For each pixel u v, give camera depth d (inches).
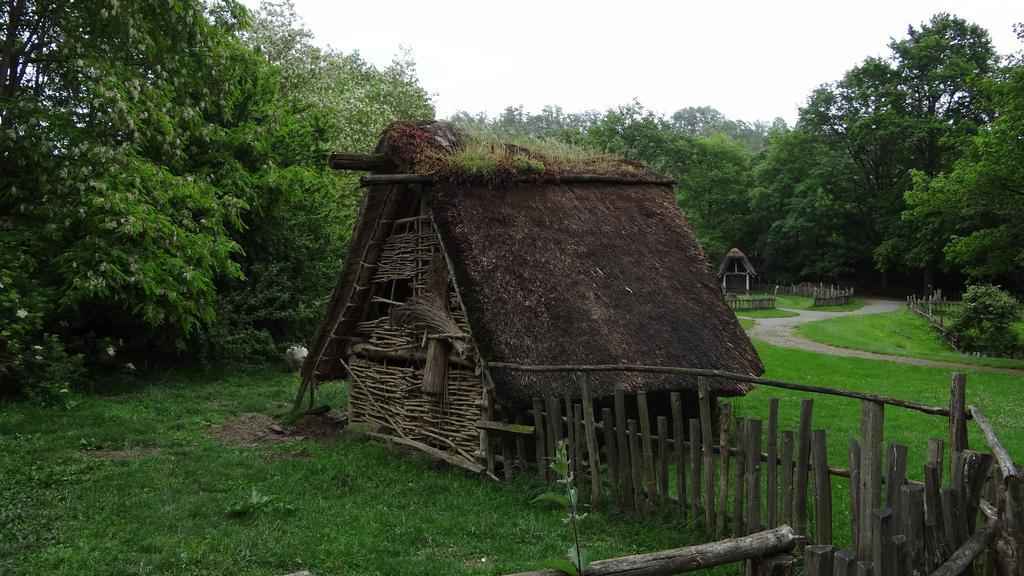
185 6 589.3
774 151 2498.8
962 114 1905.8
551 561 130.6
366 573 213.9
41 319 480.7
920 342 1272.1
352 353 444.1
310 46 990.4
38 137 516.4
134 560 215.3
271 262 715.4
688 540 234.2
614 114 2330.2
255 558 221.6
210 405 501.7
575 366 290.4
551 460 283.1
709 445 237.9
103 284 479.8
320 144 808.3
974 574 160.6
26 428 389.7
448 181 356.2
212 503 277.3
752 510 219.9
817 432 204.2
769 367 796.0
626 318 354.9
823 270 2265.0
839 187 2224.4
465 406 346.9
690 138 2588.6
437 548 237.5
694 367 353.4
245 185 649.6
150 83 574.2
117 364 560.7
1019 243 971.3
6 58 538.9
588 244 383.2
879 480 193.8
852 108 2114.9
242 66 694.5
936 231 1636.3
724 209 2632.9
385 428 412.8
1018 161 884.0
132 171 523.8
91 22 565.6
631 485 263.6
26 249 512.1
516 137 462.3
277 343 709.3
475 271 329.7
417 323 365.1
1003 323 1130.7
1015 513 152.8
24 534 235.8
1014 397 624.1
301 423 448.8
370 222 408.8
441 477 325.4
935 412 194.1
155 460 342.3
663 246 423.2
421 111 1333.7
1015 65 1002.1
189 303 541.3
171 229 532.4
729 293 2121.1
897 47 1977.1
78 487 293.4
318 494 295.9
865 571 126.5
